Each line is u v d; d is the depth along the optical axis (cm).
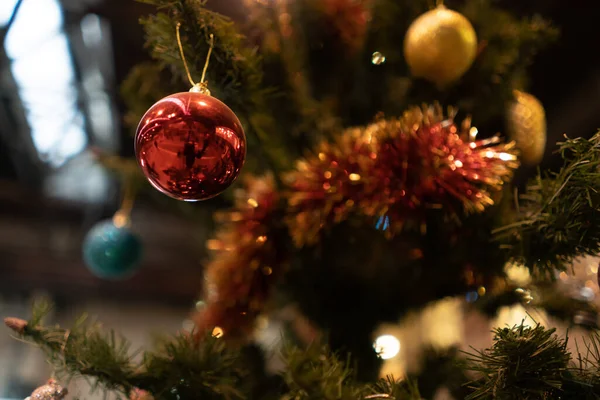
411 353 78
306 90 74
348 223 68
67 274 283
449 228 66
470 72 70
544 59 135
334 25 72
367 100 73
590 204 54
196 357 57
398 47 72
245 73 63
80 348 58
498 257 66
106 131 189
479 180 60
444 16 66
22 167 234
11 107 182
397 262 70
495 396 52
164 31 60
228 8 78
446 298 72
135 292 296
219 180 56
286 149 72
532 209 61
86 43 148
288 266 70
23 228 277
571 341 70
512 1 123
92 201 250
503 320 75
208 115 55
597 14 123
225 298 68
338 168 61
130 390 57
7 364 268
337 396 51
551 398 53
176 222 278
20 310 285
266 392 65
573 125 144
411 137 59
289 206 66
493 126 72
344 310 72
